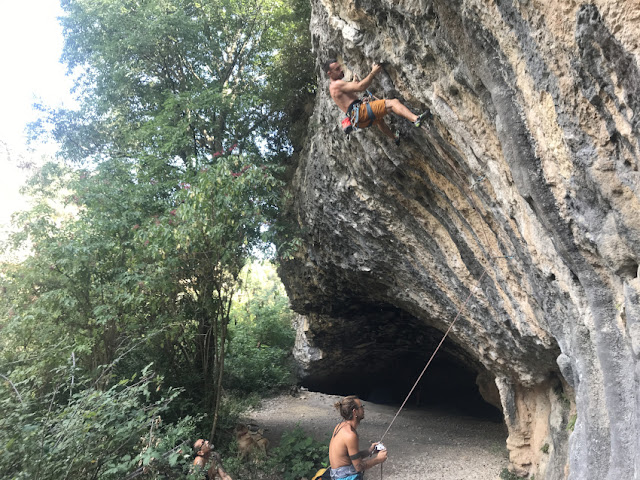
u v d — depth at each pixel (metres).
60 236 7.76
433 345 14.04
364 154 6.13
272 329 22.67
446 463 9.34
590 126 2.55
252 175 7.66
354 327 13.80
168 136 9.16
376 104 4.16
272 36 10.61
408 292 8.41
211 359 9.68
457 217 5.59
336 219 8.10
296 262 11.73
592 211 2.79
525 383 7.06
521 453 7.55
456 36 3.34
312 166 7.90
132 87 10.56
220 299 8.40
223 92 10.20
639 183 2.34
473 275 5.98
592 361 3.39
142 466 4.29
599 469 3.10
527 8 2.59
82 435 3.90
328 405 17.84
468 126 3.87
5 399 4.08
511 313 5.63
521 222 3.95
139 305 7.89
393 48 4.12
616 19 2.05
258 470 8.29
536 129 2.99
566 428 6.27
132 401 4.45
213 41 10.52
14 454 3.58
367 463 3.80
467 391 18.06
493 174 3.96
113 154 10.79
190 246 7.54
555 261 3.59
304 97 10.03
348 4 4.31
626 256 2.61
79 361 6.93
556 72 2.59
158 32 9.38
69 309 7.36
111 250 7.84
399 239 7.07
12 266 7.77
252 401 15.94
